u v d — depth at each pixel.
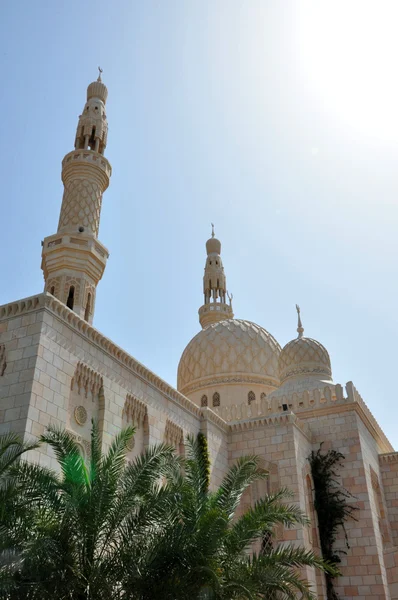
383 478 42.91
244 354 58.19
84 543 14.27
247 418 41.47
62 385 23.12
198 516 16.42
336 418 39.41
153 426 29.66
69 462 15.66
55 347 23.25
